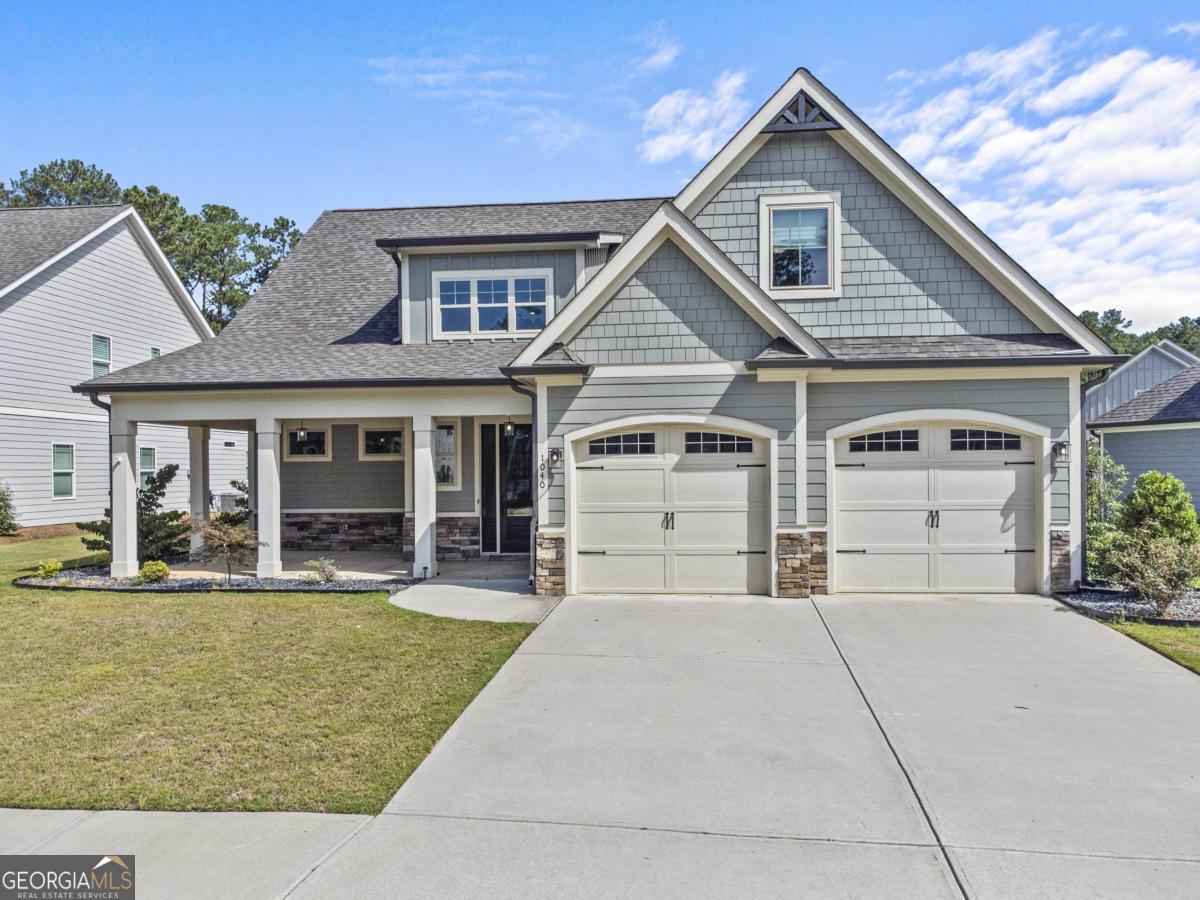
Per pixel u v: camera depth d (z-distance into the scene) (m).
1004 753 5.04
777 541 10.02
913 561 10.28
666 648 7.63
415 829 4.03
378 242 12.78
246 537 11.41
